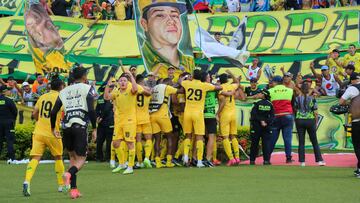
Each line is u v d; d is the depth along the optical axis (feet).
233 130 119.75
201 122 113.29
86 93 77.92
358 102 93.76
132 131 104.47
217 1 181.16
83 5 185.26
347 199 71.92
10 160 123.95
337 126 139.64
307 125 115.44
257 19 172.96
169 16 131.85
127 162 111.96
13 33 177.27
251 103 141.28
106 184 88.69
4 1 188.03
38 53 146.00
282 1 177.47
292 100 121.90
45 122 80.59
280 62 163.94
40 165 118.83
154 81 119.44
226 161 127.03
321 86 148.97
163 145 120.06
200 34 145.79
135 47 172.96
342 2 175.73
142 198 73.87
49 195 78.43
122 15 180.75
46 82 144.87
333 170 106.52
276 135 121.19
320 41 165.89
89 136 132.26
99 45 173.88
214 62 165.17
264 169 108.88
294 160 124.98
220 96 118.01
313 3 175.94
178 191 79.87
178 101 117.29
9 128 124.16
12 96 146.72
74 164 76.74
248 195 75.31
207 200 71.31
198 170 107.76
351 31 165.89
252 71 158.81
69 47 173.58
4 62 170.60
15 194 79.61
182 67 132.16
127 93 104.73
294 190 79.92
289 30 169.58
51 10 183.73
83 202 71.51
